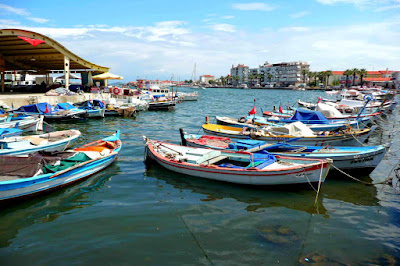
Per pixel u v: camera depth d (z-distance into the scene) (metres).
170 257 7.42
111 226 8.82
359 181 13.26
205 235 8.47
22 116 24.64
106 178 12.83
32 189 10.40
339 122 23.48
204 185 12.26
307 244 8.18
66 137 17.14
